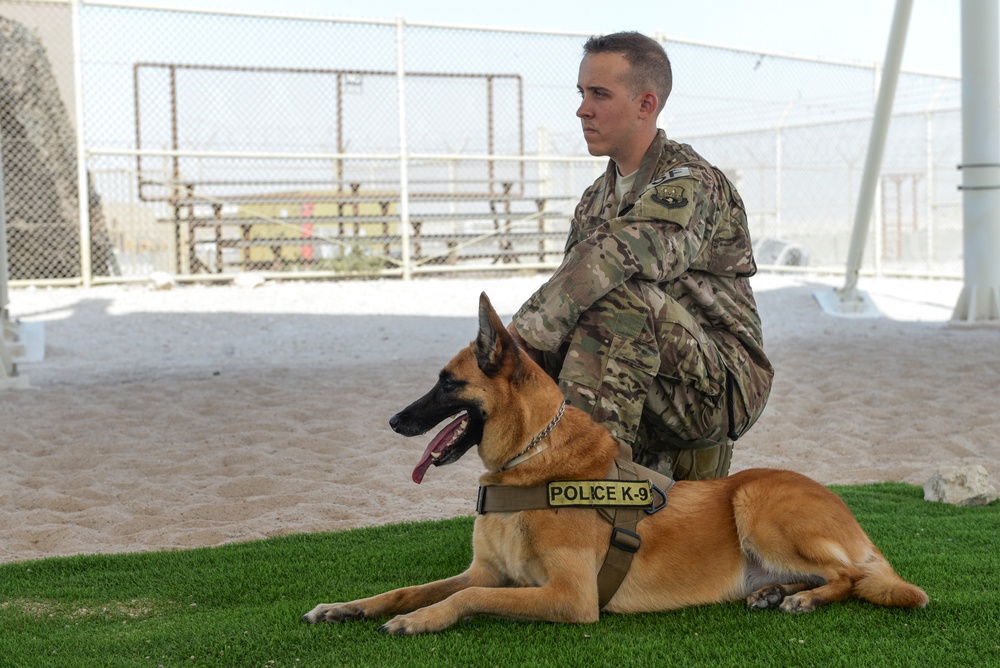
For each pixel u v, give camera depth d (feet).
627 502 9.64
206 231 53.98
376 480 17.12
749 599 9.89
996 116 34.42
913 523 13.73
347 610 9.68
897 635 8.98
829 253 61.98
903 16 35.29
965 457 18.44
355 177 53.93
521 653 8.71
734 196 12.51
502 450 9.62
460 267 48.96
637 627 9.43
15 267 44.78
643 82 12.00
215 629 9.52
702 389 11.69
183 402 23.65
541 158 50.34
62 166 47.37
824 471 17.72
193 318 37.63
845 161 58.54
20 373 27.68
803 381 25.84
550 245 54.65
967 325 34.32
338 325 36.94
